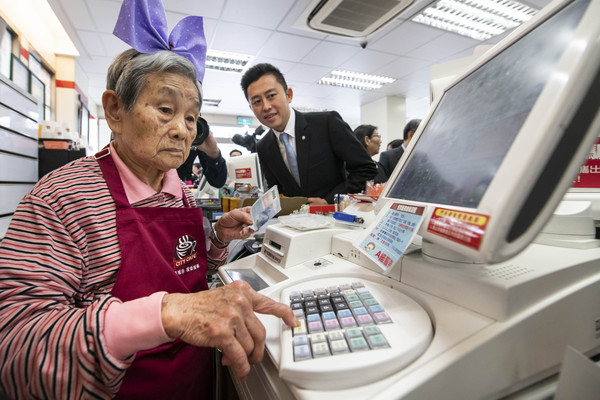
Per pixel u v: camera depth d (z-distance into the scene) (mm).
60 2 2781
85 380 359
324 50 3887
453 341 333
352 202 1010
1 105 1525
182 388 529
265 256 762
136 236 531
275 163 1869
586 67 246
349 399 282
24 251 427
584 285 406
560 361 386
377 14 2791
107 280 513
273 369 393
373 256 453
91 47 3770
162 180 688
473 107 427
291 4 2828
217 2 2783
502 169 277
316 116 1762
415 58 4148
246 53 3953
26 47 3240
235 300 392
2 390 377
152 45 562
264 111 1601
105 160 569
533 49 352
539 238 528
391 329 362
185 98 558
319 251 702
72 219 479
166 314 376
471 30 3508
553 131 248
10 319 388
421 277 459
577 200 552
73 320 381
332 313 408
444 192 388
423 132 572
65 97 4168
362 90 5625
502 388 342
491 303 357
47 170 2051
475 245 276
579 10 302
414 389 283
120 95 532
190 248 633
